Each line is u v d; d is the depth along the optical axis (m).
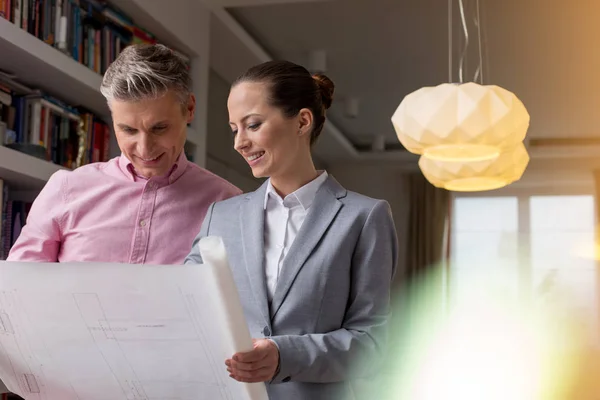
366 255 1.29
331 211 1.31
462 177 4.15
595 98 6.24
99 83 2.99
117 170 1.70
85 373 1.14
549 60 5.41
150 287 1.03
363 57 5.47
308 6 4.57
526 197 8.82
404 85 6.10
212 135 5.44
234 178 6.13
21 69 2.72
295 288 1.25
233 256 1.32
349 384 1.27
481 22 4.77
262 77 1.28
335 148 7.71
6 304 1.13
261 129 1.27
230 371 1.02
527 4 4.50
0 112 2.64
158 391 1.11
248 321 1.27
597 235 8.56
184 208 1.68
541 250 8.71
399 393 6.36
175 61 1.54
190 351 1.06
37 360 1.16
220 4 4.17
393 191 8.77
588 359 5.98
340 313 1.27
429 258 8.68
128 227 1.65
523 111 3.23
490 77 5.81
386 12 4.64
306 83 1.32
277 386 1.24
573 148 7.61
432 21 4.77
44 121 2.80
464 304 8.67
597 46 5.12
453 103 3.11
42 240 1.65
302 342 1.16
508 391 6.03
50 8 2.75
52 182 1.69
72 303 1.08
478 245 8.85
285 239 1.31
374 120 7.12
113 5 3.31
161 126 1.50
